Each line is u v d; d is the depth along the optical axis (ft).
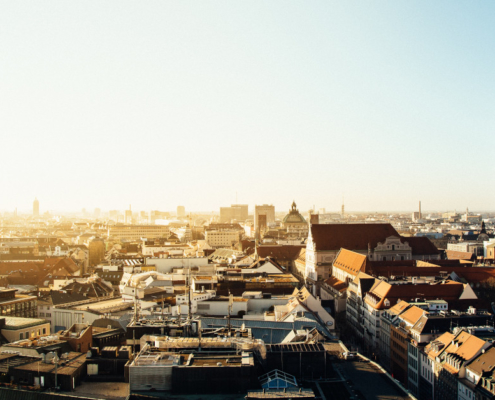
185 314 568.82
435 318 514.27
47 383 342.03
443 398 439.63
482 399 374.63
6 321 516.32
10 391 319.68
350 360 410.11
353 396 327.88
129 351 376.89
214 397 308.19
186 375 313.94
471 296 617.21
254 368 315.99
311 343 374.63
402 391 340.80
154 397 307.78
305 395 302.25
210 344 358.43
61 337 414.00
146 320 447.42
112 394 330.54
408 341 521.65
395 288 633.20
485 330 469.57
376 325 618.03
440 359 449.48
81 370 357.61
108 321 525.75
